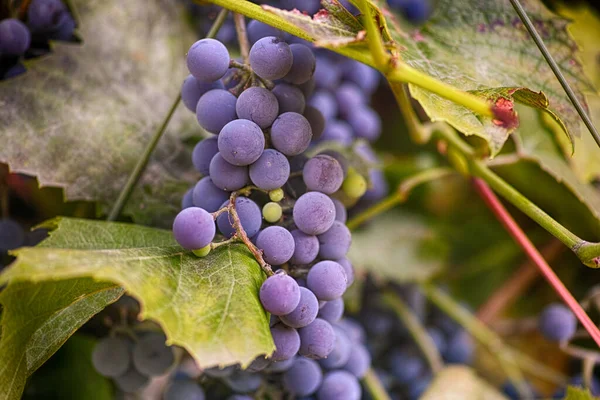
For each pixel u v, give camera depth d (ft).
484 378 1.85
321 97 1.61
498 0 1.39
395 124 1.97
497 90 1.24
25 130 1.43
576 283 1.85
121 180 1.46
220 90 1.21
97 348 1.38
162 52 1.61
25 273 1.03
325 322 1.20
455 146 1.51
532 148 1.68
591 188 1.68
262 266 1.16
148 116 1.53
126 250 1.15
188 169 1.51
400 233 1.85
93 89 1.51
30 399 1.50
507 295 1.89
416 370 1.73
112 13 1.59
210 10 1.57
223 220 1.20
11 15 1.47
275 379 1.36
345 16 1.20
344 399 1.37
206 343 1.06
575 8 1.71
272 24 1.19
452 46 1.34
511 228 1.51
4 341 1.15
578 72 1.36
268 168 1.17
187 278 1.13
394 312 1.77
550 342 1.78
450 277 1.92
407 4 1.73
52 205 1.62
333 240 1.22
